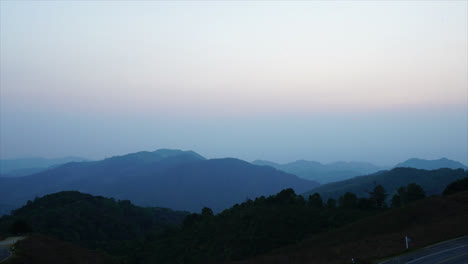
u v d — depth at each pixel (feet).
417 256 80.48
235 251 142.31
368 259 83.46
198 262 141.08
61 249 129.29
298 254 111.65
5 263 93.66
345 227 140.15
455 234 95.96
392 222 127.24
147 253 165.99
